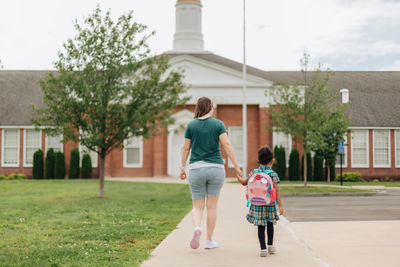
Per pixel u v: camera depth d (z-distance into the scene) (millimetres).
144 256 6934
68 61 17984
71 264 6465
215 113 33906
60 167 32969
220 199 17109
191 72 33844
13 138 34406
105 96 17875
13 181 29141
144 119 18031
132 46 18328
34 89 37469
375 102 37094
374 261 6641
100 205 15383
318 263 6480
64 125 17453
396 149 35094
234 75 33812
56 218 11906
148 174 34344
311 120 24188
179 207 14789
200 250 7430
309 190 21312
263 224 6867
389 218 11945
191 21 39406
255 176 6895
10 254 7168
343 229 9727
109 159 33938
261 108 33719
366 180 34375
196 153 6973
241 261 6598
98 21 18328
